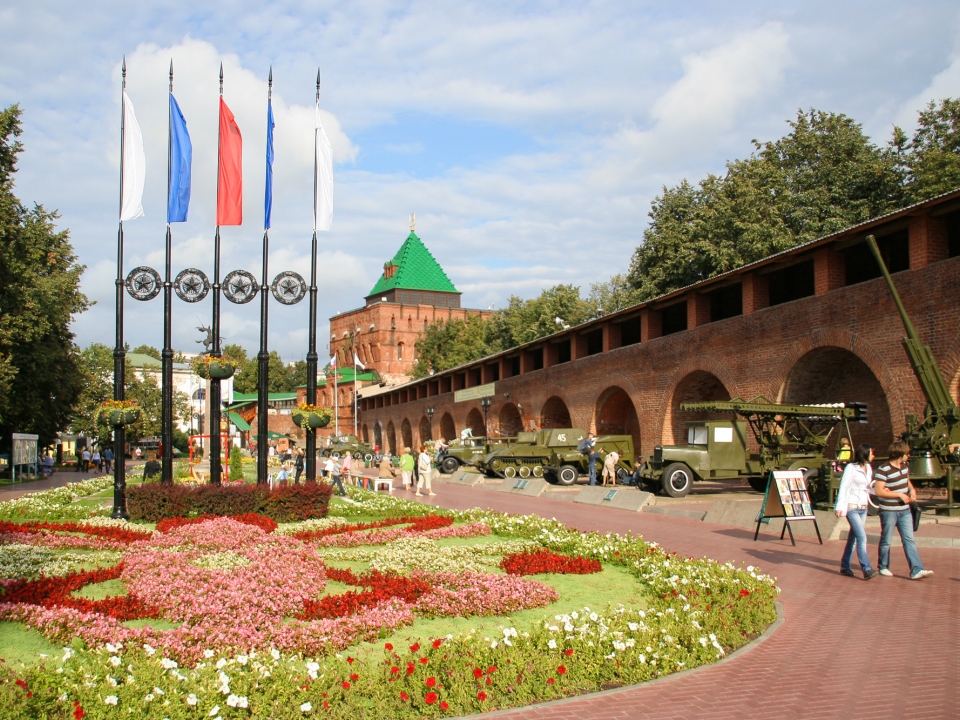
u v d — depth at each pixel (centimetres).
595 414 3925
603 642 755
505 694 668
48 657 696
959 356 1967
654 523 1884
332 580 1157
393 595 1011
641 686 705
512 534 1695
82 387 4838
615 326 3869
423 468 2881
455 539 1634
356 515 2111
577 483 3372
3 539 1486
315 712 615
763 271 2770
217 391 2003
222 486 1928
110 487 3275
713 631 838
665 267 4753
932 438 1750
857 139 4303
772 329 2666
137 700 581
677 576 1025
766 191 4334
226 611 919
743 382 2812
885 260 2809
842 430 2459
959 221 2492
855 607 980
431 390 6856
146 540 1520
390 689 648
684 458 2431
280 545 1473
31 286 3894
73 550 1447
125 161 1909
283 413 10681
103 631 796
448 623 916
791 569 1235
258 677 639
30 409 4172
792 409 2262
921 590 1061
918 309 2095
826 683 704
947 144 3950
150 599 978
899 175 4169
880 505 1156
